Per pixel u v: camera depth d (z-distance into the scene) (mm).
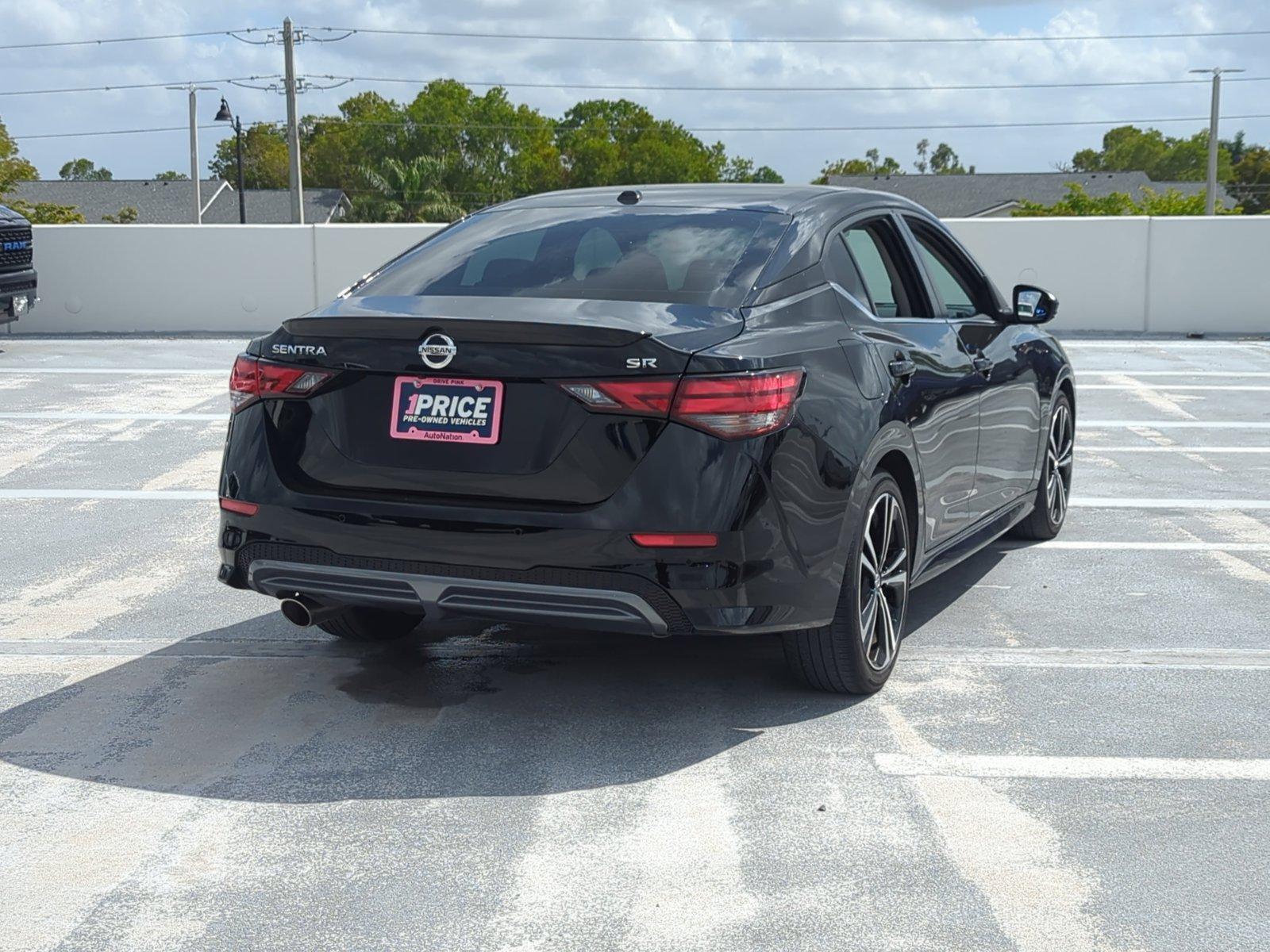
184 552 5812
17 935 2594
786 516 3434
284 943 2568
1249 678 4168
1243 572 5508
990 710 3875
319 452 3582
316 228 15859
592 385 3318
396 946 2559
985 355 4824
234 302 15945
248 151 110312
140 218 87875
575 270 3848
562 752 3549
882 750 3562
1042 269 15688
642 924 2641
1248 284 15508
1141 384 11398
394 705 3918
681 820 3127
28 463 7773
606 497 3324
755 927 2629
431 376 3459
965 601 5086
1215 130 65375
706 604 3332
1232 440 8781
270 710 3873
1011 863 2912
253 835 3043
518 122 100750
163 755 3521
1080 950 2545
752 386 3354
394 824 3102
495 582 3387
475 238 4176
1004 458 5121
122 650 4445
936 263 4820
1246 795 3279
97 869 2879
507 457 3389
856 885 2809
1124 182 95375
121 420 9242
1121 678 4172
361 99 100688
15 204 70688
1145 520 6496
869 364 3867
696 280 3729
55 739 3631
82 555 5758
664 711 3867
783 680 4148
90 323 15875
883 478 3891
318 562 3572
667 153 103938
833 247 4098
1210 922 2658
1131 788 3320
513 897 2752
